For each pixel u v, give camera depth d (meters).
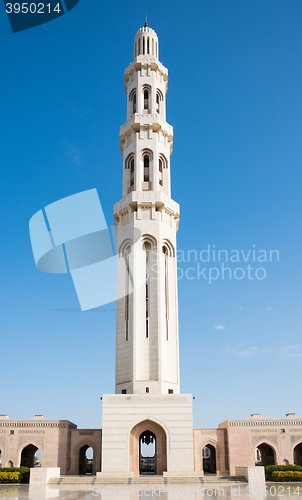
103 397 54.97
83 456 67.00
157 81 75.31
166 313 63.44
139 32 79.38
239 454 59.38
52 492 40.47
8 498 34.69
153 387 57.44
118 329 62.78
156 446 54.00
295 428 60.50
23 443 60.06
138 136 70.62
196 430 61.47
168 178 71.19
